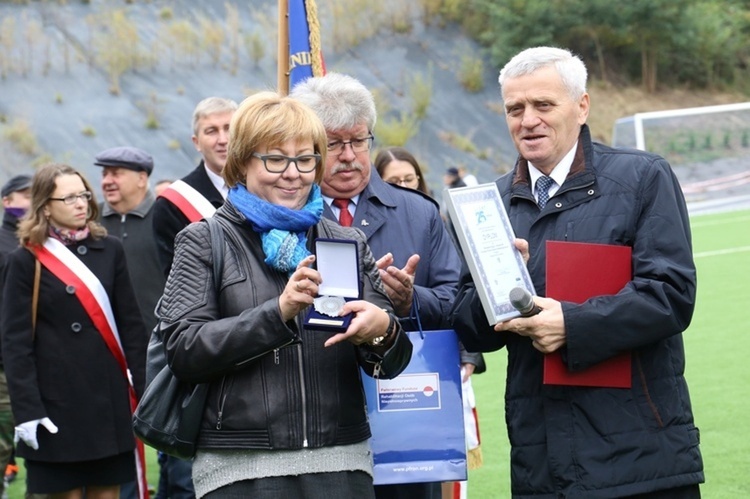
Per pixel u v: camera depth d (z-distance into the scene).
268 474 3.52
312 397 3.58
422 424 4.32
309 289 3.40
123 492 7.23
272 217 3.63
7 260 5.97
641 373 3.90
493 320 3.78
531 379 4.02
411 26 37.34
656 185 3.95
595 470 3.82
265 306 3.46
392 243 4.76
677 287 3.84
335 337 3.47
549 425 3.92
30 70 29.44
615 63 42.94
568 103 4.00
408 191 4.95
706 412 8.96
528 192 4.11
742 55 46.16
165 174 27.72
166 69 31.30
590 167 4.02
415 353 4.35
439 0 38.09
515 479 4.05
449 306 4.69
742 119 33.88
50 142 27.42
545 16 39.44
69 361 5.93
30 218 5.96
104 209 8.18
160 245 6.00
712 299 14.94
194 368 3.48
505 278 3.86
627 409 3.86
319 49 6.00
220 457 3.57
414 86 34.09
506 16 38.31
